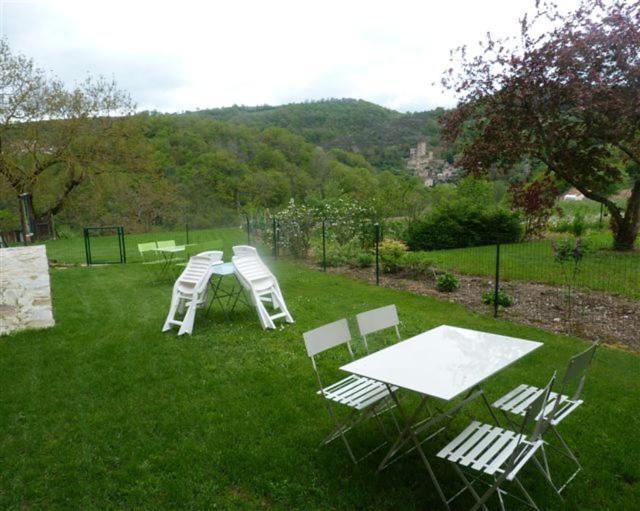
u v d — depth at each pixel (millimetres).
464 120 11320
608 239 14328
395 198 17688
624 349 5367
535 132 10828
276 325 6488
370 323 3871
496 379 4496
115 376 4746
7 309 7418
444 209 14992
